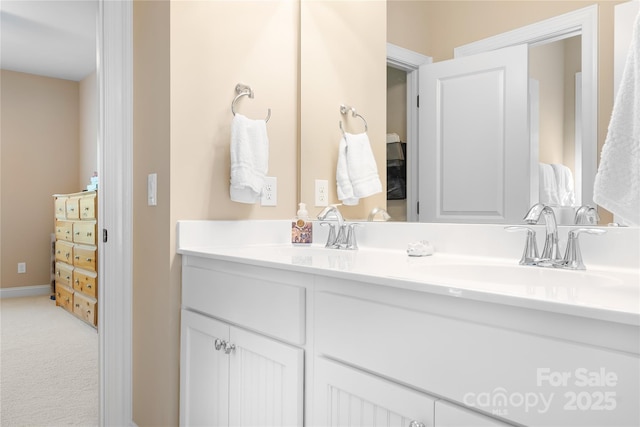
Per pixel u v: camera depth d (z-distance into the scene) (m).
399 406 0.87
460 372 0.77
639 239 1.01
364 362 0.94
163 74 1.56
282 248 1.63
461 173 1.39
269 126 1.79
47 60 4.50
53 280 4.80
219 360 1.35
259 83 1.76
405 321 0.86
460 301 0.79
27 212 4.91
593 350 0.63
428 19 1.47
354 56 1.70
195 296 1.47
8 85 4.78
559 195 1.17
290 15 1.87
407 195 1.53
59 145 5.09
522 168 1.25
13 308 4.30
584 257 1.10
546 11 1.21
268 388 1.18
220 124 1.65
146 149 1.69
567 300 0.67
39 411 2.12
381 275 0.91
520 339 0.70
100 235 1.76
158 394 1.60
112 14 1.76
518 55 1.26
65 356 2.93
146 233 1.69
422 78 1.49
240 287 1.27
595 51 1.12
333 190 1.76
